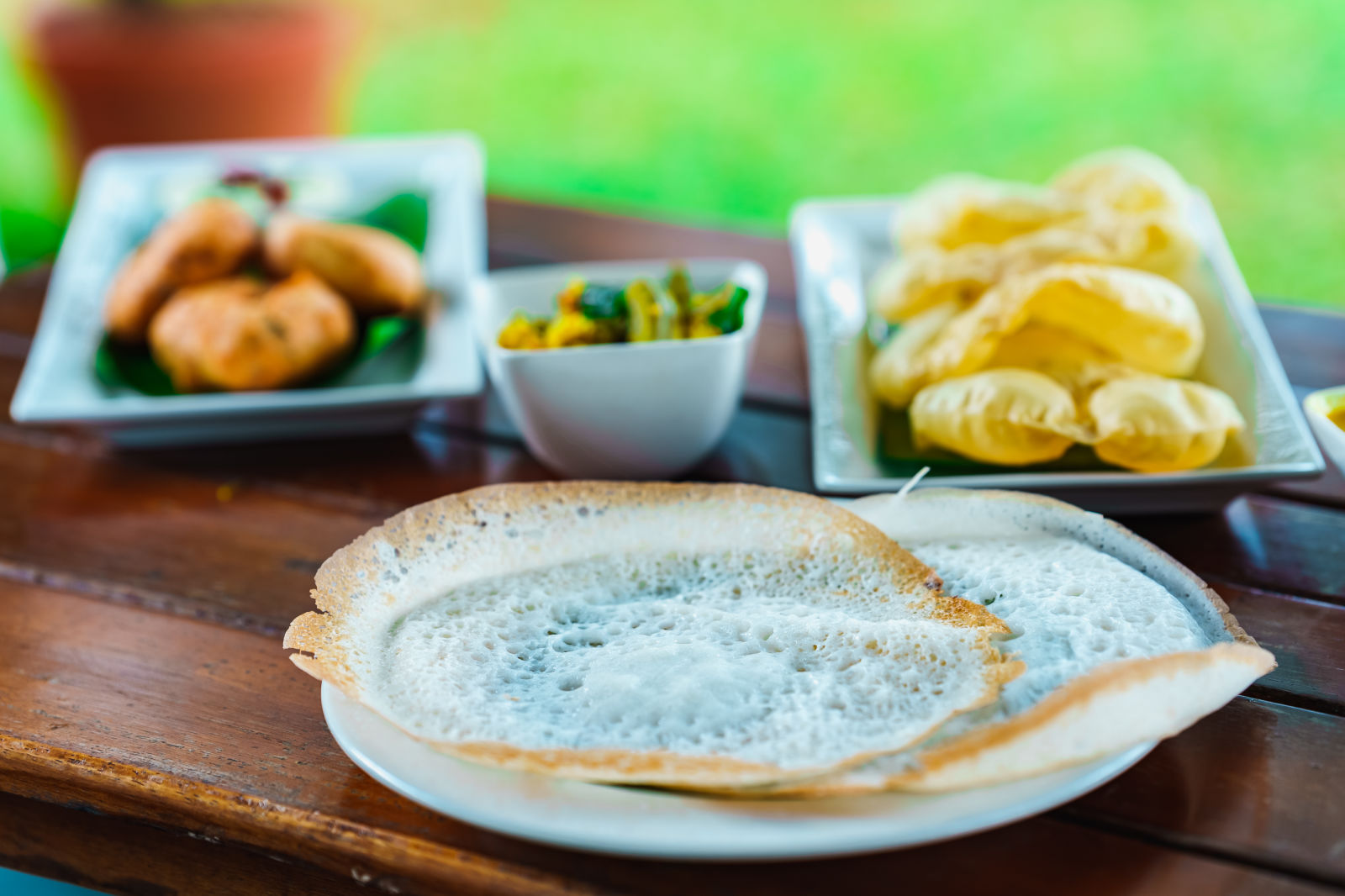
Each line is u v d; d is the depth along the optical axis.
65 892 0.79
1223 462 0.82
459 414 0.93
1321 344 0.93
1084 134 2.01
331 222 1.03
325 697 0.71
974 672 0.69
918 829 0.66
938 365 0.84
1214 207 1.80
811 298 0.93
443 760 0.69
